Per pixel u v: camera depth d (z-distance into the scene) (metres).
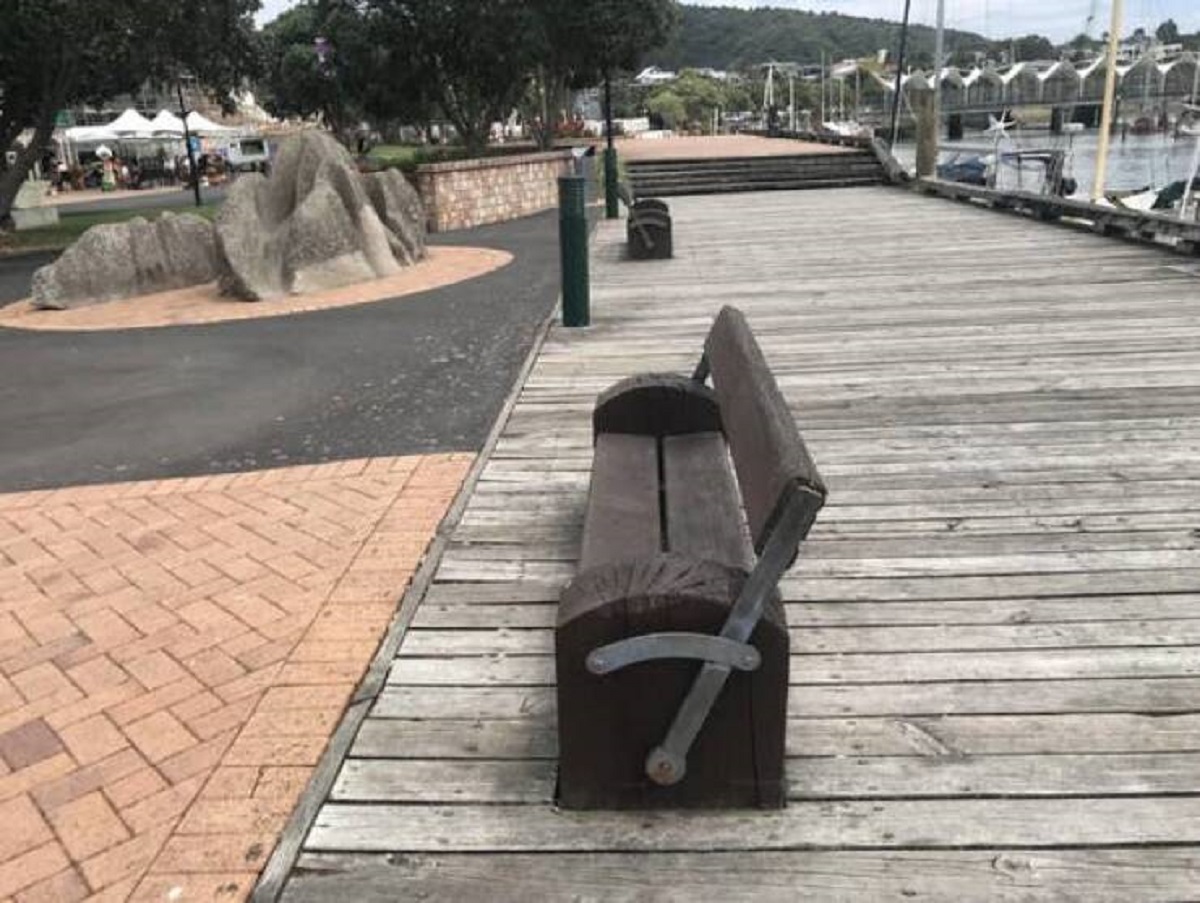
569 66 26.44
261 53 22.91
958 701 2.77
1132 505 4.00
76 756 2.75
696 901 2.11
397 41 24.78
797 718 2.71
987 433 4.94
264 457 5.35
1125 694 2.77
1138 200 25.39
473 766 2.56
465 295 10.28
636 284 9.95
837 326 7.55
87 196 38.56
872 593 3.38
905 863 2.19
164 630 3.45
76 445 5.79
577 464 4.74
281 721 2.81
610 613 2.24
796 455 2.28
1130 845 2.22
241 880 2.22
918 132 19.97
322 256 10.98
